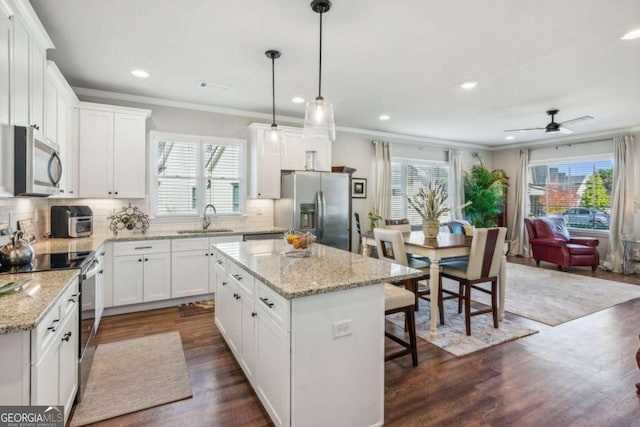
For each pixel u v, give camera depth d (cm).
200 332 321
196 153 462
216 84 380
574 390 228
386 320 358
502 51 297
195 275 402
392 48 291
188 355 274
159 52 300
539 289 478
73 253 254
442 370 254
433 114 512
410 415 202
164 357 271
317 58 311
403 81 371
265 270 204
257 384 207
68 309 181
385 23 250
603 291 469
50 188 229
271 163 478
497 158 809
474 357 275
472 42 280
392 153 674
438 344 298
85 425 190
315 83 377
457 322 351
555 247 606
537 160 746
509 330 329
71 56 308
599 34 266
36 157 197
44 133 246
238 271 243
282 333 169
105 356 271
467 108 479
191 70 340
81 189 365
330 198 481
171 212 450
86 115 367
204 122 465
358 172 627
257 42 280
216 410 204
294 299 163
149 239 373
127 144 388
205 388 227
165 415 199
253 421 194
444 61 317
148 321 349
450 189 739
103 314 361
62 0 221
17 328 123
